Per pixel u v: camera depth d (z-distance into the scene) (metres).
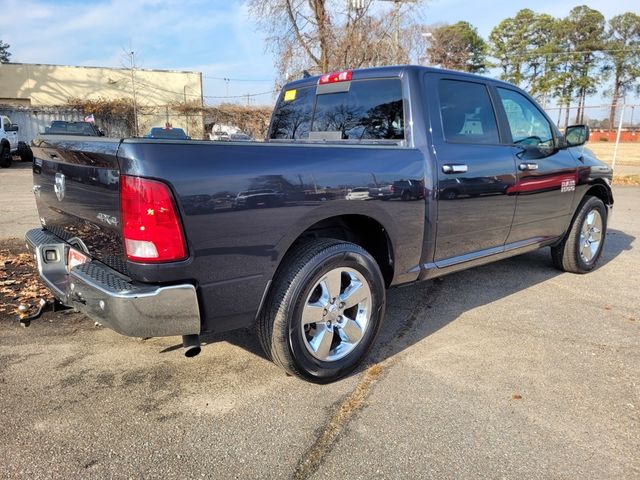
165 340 3.65
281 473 2.27
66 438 2.49
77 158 2.71
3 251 6.00
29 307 4.14
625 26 71.75
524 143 4.42
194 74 38.22
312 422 2.66
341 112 4.12
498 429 2.61
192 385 3.02
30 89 34.78
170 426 2.61
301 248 2.91
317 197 2.79
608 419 2.71
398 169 3.25
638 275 5.48
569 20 67.00
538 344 3.66
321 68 20.39
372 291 3.17
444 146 3.61
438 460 2.37
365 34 19.97
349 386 3.04
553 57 65.81
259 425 2.63
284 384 3.05
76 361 3.31
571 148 5.10
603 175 5.45
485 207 3.93
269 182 2.60
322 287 2.94
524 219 4.42
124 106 32.09
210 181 2.39
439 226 3.59
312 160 2.81
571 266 5.37
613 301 4.62
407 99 3.57
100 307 2.45
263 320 2.82
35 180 3.50
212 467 2.30
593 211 5.43
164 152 2.29
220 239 2.45
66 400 2.84
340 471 2.29
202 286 2.44
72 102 31.80
